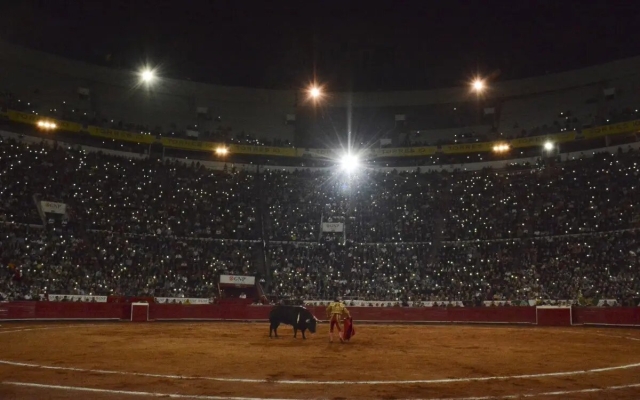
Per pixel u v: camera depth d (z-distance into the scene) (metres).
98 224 44.84
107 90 59.69
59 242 41.50
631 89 57.19
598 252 42.91
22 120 48.41
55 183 46.00
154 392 9.74
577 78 60.69
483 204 51.69
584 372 12.62
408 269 46.06
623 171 48.78
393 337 23.48
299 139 62.69
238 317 38.03
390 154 59.09
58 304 34.25
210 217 50.28
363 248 49.16
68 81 57.78
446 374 12.18
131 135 54.22
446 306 39.38
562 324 34.44
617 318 33.25
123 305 36.06
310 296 43.28
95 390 9.85
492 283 43.03
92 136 52.88
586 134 52.56
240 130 62.62
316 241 50.34
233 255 47.12
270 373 12.07
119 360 14.16
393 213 52.50
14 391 9.71
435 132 62.16
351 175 58.06
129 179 50.69
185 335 23.06
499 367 13.45
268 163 60.19
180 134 58.09
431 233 49.84
